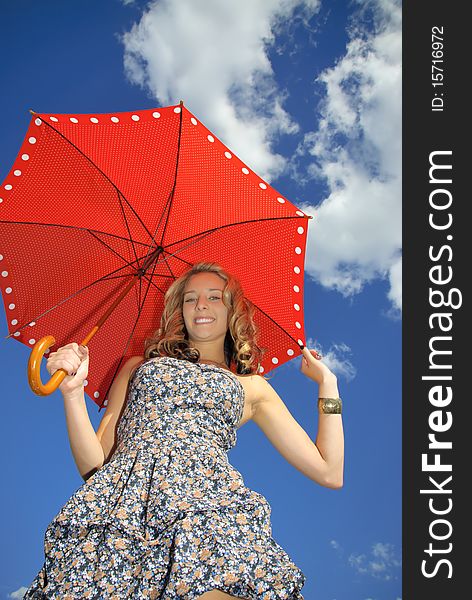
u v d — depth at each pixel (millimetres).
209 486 2104
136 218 2801
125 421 2391
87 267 2791
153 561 1922
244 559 1903
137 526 1988
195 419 2326
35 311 2740
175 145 2783
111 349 2822
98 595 1876
